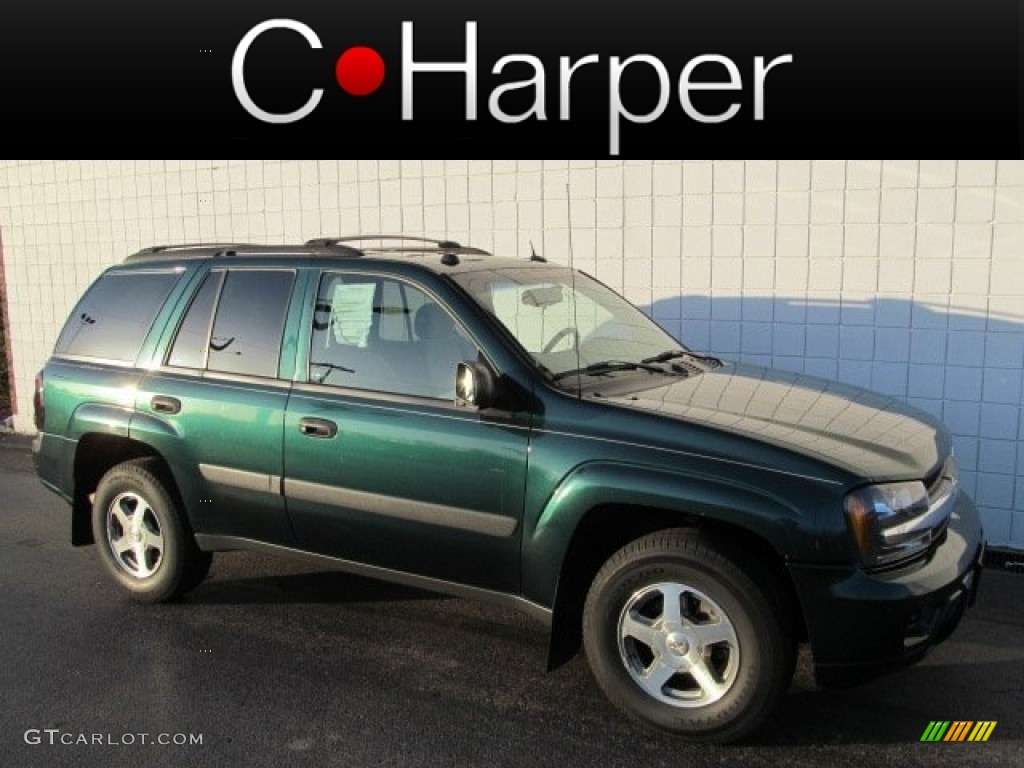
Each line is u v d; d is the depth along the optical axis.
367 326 4.53
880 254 6.18
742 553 3.63
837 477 3.53
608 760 3.65
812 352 6.45
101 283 5.61
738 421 3.88
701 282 6.76
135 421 5.07
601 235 7.07
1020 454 5.94
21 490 7.81
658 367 4.64
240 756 3.70
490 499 4.07
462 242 7.71
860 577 3.48
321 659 4.55
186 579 5.14
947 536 3.89
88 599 5.34
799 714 3.99
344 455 4.40
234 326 4.94
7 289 10.45
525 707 4.07
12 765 3.65
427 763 3.63
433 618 5.03
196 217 9.12
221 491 4.82
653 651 3.80
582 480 3.84
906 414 4.40
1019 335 5.87
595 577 3.99
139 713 4.04
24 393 10.43
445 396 4.26
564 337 4.49
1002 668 4.39
